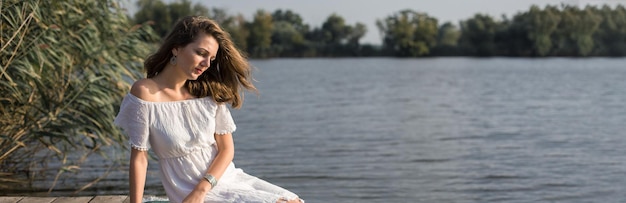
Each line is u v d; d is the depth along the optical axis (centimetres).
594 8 7600
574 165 1179
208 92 348
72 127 802
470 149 1364
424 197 927
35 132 792
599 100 2647
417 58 7994
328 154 1288
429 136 1569
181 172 345
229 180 352
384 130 1675
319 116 2017
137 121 336
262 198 337
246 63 352
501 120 1925
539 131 1669
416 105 2427
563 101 2605
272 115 2041
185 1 5512
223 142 352
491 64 6247
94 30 863
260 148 1355
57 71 842
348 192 952
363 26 7969
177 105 341
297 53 7750
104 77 838
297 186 992
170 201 348
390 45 8088
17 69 754
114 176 976
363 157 1256
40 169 979
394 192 952
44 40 799
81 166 1027
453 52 8000
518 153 1314
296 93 2964
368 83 3694
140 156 339
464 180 1044
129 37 927
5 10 741
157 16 5419
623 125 1805
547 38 7606
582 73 4628
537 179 1055
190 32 335
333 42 7925
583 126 1781
